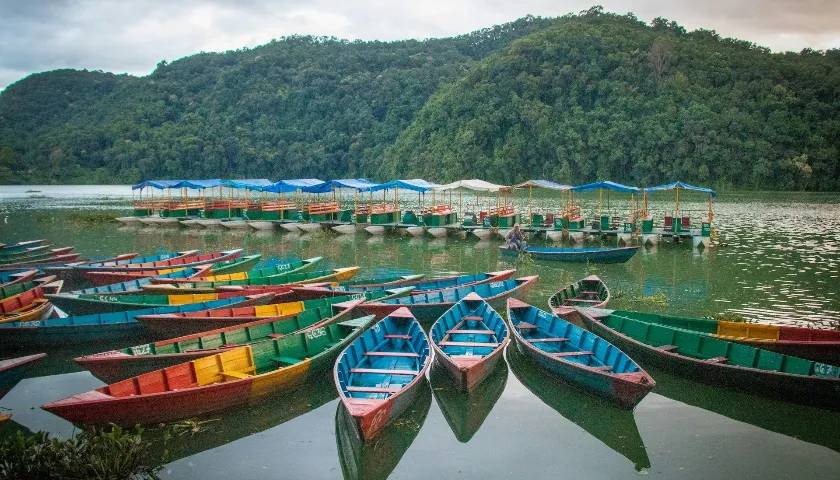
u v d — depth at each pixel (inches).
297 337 550.6
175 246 1459.2
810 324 704.4
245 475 378.0
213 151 4645.7
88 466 339.9
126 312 648.4
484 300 687.7
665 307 799.7
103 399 390.9
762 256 1224.2
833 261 1153.4
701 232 1354.6
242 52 6924.2
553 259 1198.3
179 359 502.0
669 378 528.4
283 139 4938.5
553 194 3535.9
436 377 540.1
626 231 1395.2
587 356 533.3
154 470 379.9
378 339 574.2
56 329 596.4
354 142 4803.2
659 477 371.2
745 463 388.8
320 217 1770.4
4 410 477.4
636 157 3686.0
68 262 1114.7
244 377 470.9
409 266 1165.7
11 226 1873.8
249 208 1959.9
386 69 5753.0
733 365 488.1
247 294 773.9
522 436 430.3
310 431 442.3
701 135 3555.6
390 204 2116.1
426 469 383.2
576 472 377.7
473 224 1610.5
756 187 3540.8
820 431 440.5
